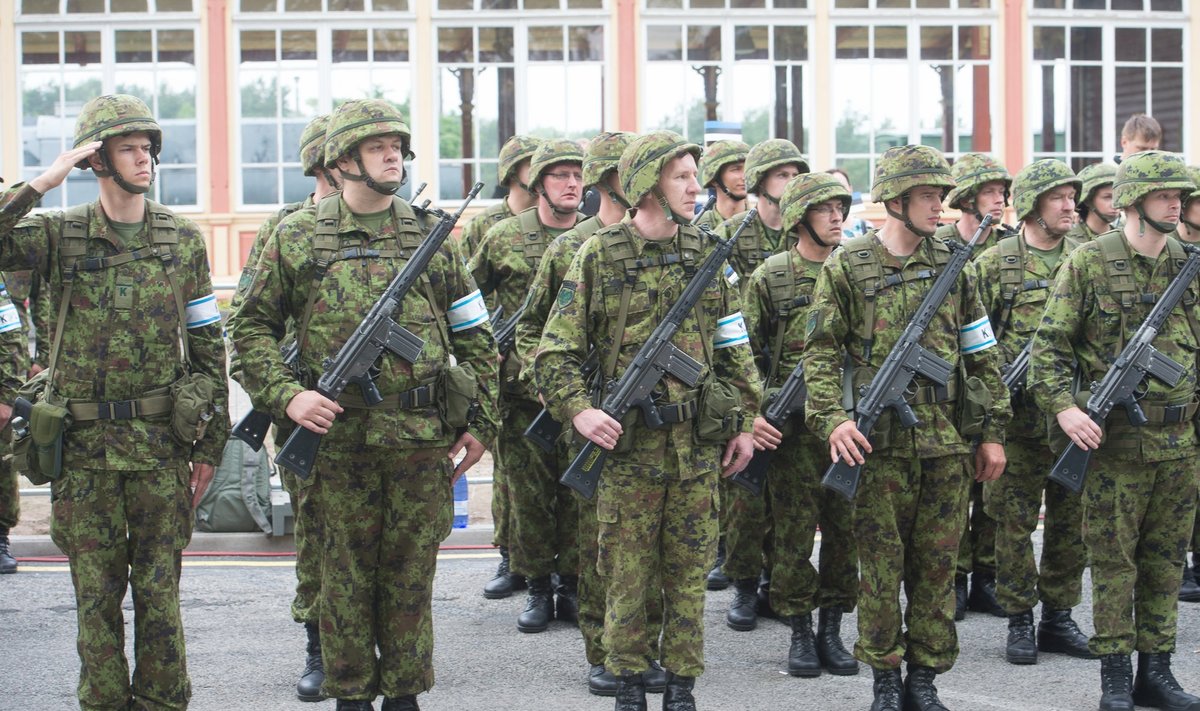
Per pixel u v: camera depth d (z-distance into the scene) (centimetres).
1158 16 2491
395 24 2414
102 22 2405
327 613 642
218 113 2414
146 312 630
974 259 913
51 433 612
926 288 691
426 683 654
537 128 2430
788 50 2434
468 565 1105
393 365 625
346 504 632
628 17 2411
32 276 643
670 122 2433
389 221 644
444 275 649
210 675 797
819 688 771
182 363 644
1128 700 712
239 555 1124
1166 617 719
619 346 666
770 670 807
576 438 673
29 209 603
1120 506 709
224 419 650
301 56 2417
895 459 679
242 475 1140
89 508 620
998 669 807
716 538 674
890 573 684
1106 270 720
